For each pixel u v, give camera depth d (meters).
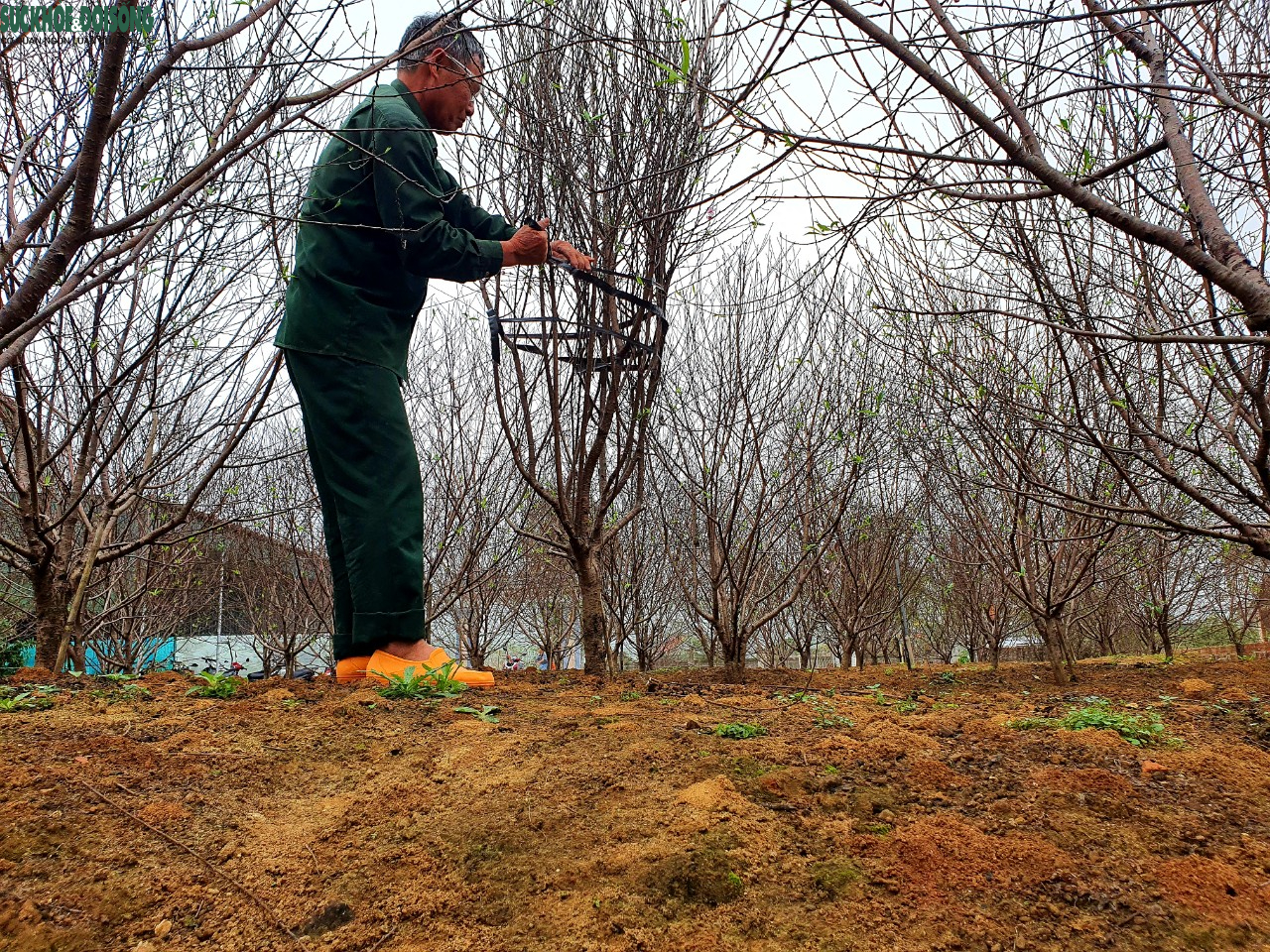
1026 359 4.05
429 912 1.54
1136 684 4.37
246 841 1.78
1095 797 1.93
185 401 4.19
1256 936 1.37
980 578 6.73
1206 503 2.55
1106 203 1.60
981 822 1.83
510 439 3.80
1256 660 5.55
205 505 7.12
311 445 3.38
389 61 1.74
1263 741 2.57
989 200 1.75
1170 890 1.52
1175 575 7.12
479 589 8.18
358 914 1.54
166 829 1.79
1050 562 4.57
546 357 3.84
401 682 3.02
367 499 3.19
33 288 1.56
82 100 2.96
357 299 3.17
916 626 10.97
